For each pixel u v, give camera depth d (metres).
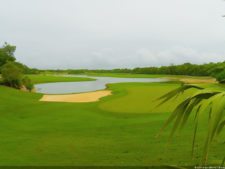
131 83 84.88
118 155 15.02
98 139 19.14
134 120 26.02
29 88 74.94
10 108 36.31
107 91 61.88
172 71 158.62
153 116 27.31
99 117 28.66
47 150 16.62
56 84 103.50
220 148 12.90
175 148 15.32
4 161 14.37
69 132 21.86
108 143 17.88
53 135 20.89
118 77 165.38
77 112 31.89
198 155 13.78
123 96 46.44
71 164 13.51
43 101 46.41
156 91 53.09
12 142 18.75
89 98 50.59
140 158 14.16
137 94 48.62
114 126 23.62
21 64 77.75
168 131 19.62
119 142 17.97
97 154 15.40
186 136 17.45
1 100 43.84
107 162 13.80
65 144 18.00
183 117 2.36
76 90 75.94
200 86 2.57
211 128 1.90
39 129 23.62
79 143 18.20
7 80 70.31
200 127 19.28
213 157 11.77
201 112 2.00
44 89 80.75
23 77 74.56
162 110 30.05
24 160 14.54
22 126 25.31
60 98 52.31
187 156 13.76
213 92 2.20
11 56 83.62
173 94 2.65
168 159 13.48
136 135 19.78
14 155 15.61
